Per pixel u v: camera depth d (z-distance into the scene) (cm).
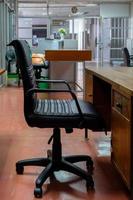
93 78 317
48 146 342
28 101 232
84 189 243
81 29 1859
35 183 243
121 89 211
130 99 196
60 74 778
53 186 247
